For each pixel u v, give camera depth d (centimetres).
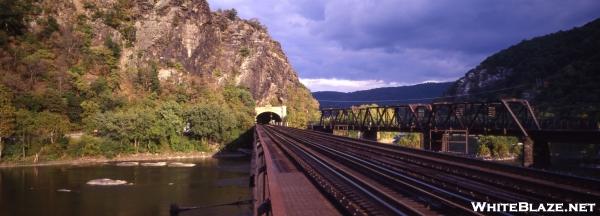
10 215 4375
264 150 2952
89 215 4438
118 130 10106
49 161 8775
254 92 19475
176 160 10088
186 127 12200
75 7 15050
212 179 6931
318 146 5206
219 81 17850
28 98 9788
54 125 9225
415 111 6388
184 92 14838
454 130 5566
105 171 7744
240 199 5212
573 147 10025
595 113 10206
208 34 18425
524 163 4778
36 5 13712
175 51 16538
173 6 17050
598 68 14200
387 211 1736
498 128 5147
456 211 1675
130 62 14925
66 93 11069
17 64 11312
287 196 2159
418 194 2061
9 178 6738
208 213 4456
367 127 7881
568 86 14425
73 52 13225
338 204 1917
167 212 4597
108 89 12500
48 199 5169
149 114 10850
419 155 4153
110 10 15738
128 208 4766
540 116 11512
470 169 2856
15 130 8569
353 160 3572
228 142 12419
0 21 12081
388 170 2952
